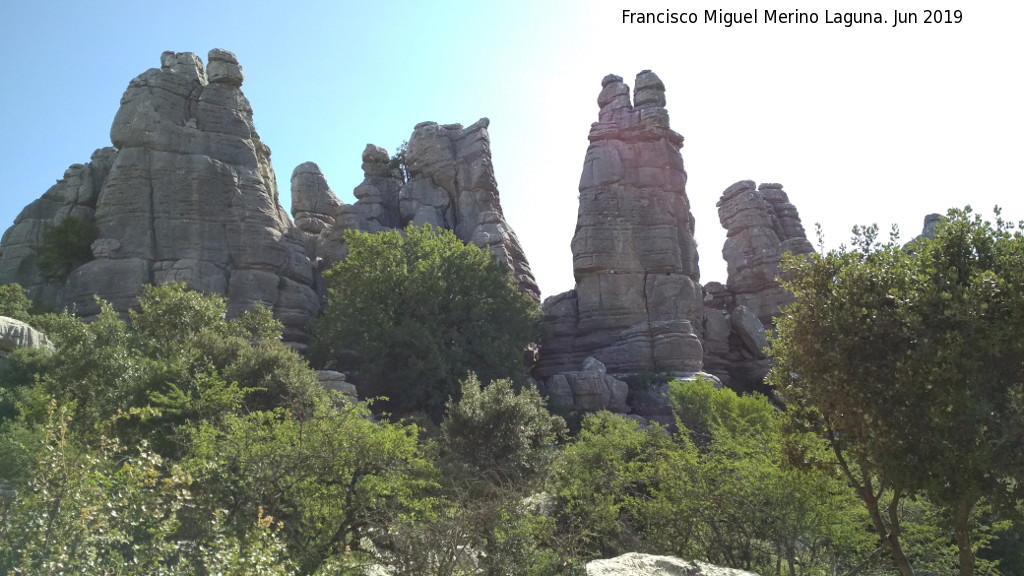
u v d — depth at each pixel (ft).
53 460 27.27
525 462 82.23
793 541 52.26
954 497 38.29
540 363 187.32
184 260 154.81
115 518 28.68
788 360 45.65
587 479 66.13
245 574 26.50
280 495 45.98
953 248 41.63
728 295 214.90
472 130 218.79
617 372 175.52
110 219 156.66
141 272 151.43
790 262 46.24
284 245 172.04
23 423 59.57
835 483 52.34
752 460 59.36
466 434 86.07
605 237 191.01
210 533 35.32
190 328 111.55
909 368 38.60
